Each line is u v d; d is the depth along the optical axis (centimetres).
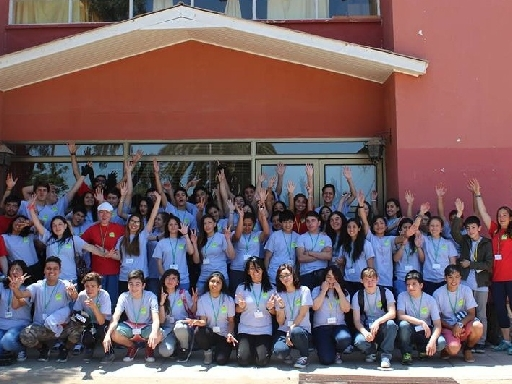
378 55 778
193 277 702
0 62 786
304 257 668
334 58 817
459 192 783
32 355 628
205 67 891
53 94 894
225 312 598
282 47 825
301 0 912
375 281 604
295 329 581
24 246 670
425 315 602
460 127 791
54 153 893
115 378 545
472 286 671
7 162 864
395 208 749
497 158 786
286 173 888
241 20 780
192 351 640
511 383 527
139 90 891
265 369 580
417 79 799
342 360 614
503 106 793
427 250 677
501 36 803
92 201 757
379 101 875
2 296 608
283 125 881
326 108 880
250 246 693
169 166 891
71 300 618
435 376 547
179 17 781
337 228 682
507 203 780
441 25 807
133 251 660
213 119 885
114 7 918
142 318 604
